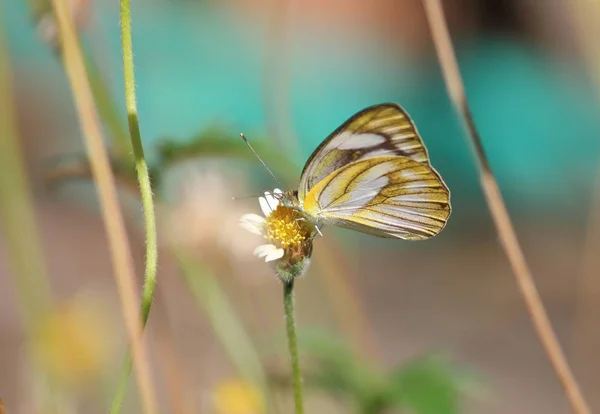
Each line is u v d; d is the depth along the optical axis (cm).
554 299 103
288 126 59
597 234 72
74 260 104
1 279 90
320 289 66
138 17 90
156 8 91
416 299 105
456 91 54
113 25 69
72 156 54
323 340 58
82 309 58
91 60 55
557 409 77
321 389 58
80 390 58
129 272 50
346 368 57
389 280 110
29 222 56
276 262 52
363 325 61
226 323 56
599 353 85
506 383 82
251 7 100
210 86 95
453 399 56
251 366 56
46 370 56
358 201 55
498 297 105
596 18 59
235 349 56
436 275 113
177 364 56
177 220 56
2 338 74
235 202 58
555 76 110
